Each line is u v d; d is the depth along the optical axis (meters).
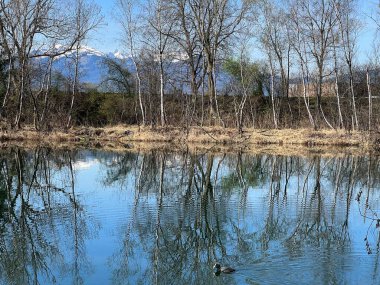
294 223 12.23
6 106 35.03
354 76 43.16
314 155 26.52
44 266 9.52
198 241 10.91
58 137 32.97
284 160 24.69
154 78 41.56
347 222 12.33
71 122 39.50
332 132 32.66
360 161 24.47
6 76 37.41
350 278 8.22
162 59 37.75
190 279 8.64
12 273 9.16
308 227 11.79
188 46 39.06
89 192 16.66
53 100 38.31
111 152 27.95
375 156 26.28
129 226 12.18
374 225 11.96
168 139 33.41
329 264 8.87
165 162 24.23
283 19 37.69
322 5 35.94
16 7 32.31
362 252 9.62
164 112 38.00
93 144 31.98
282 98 44.38
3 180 18.94
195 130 34.50
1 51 35.62
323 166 22.92
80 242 10.96
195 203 14.80
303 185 18.12
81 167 22.61
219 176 20.25
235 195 16.05
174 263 9.53
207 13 38.75
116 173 21.00
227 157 25.83
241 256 9.50
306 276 8.28
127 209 13.98
